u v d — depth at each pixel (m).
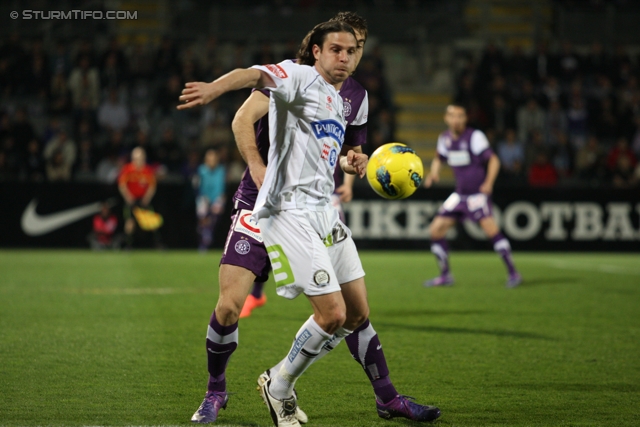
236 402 15.83
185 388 16.78
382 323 26.30
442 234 38.16
